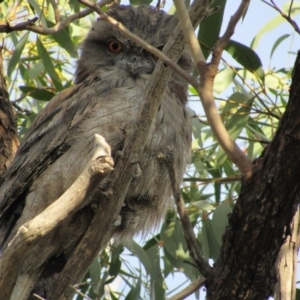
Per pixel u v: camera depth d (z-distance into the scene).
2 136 9.78
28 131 9.48
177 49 6.54
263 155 5.92
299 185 5.83
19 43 10.20
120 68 9.22
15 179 8.70
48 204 8.39
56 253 8.72
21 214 8.66
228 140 5.64
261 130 10.12
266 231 6.09
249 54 9.23
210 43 8.91
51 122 8.81
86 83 9.24
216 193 10.39
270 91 10.54
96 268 9.62
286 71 10.47
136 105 8.47
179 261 9.73
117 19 9.69
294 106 5.65
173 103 9.02
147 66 9.22
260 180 5.89
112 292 10.51
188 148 9.09
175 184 7.22
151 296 9.74
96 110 8.49
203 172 10.70
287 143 5.70
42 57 10.37
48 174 8.46
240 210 6.11
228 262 6.44
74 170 8.32
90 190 5.59
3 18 10.91
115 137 8.30
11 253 5.62
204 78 5.67
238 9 5.73
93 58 9.72
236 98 9.63
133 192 8.66
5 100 9.98
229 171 10.57
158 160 8.48
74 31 11.31
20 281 8.50
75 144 8.45
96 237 7.17
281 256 7.31
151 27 9.59
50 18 10.70
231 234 6.26
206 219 9.63
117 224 8.52
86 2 6.03
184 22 5.81
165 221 9.88
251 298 6.50
